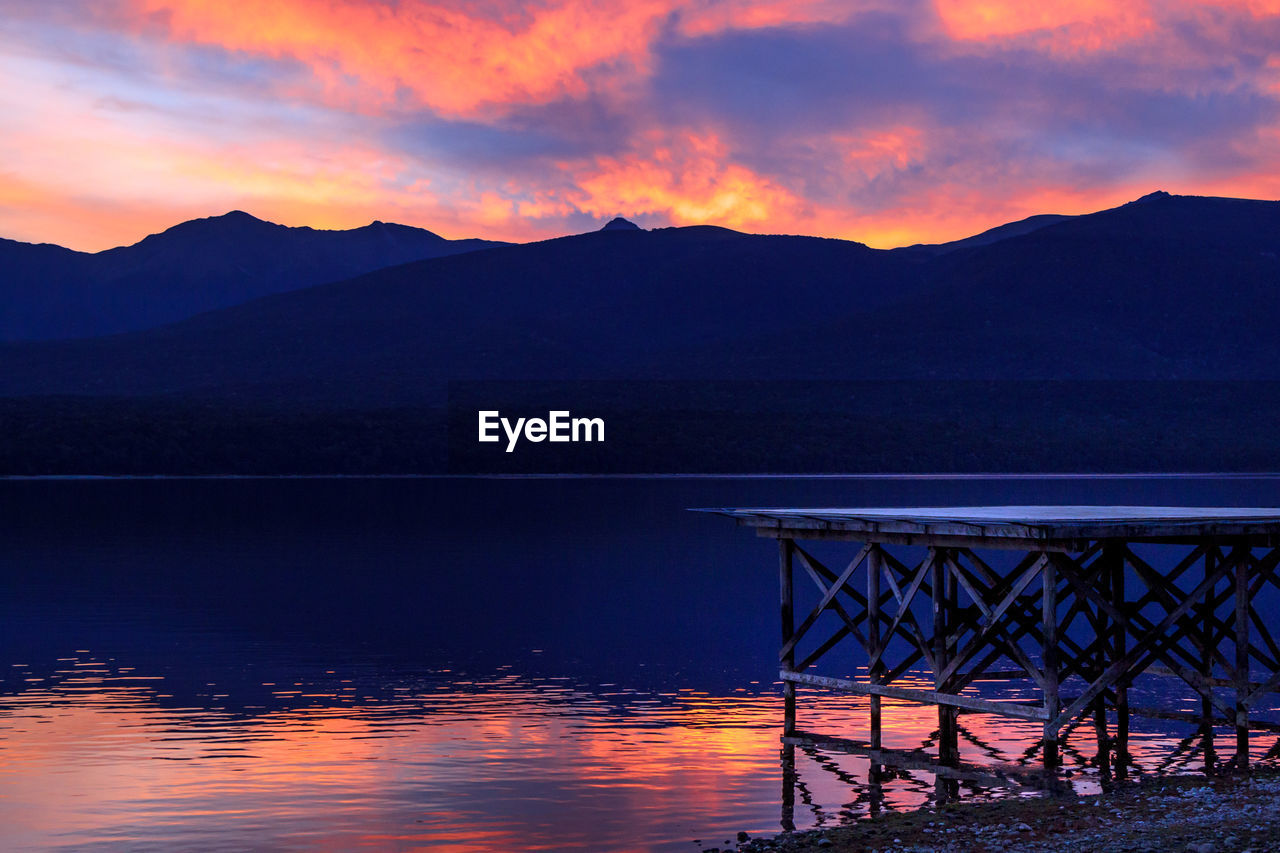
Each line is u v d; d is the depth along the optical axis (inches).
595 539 4985.2
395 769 1173.7
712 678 1733.5
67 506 6702.8
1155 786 1016.9
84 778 1144.8
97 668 1836.9
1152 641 1128.8
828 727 1352.1
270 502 7273.6
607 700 1552.7
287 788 1109.1
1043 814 912.9
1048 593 1071.0
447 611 2687.0
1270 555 1230.9
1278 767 1099.3
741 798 1064.8
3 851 946.1
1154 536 1125.1
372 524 5693.9
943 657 1158.3
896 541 1185.4
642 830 979.3
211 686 1669.5
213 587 3171.8
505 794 1086.4
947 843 852.6
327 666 1872.5
